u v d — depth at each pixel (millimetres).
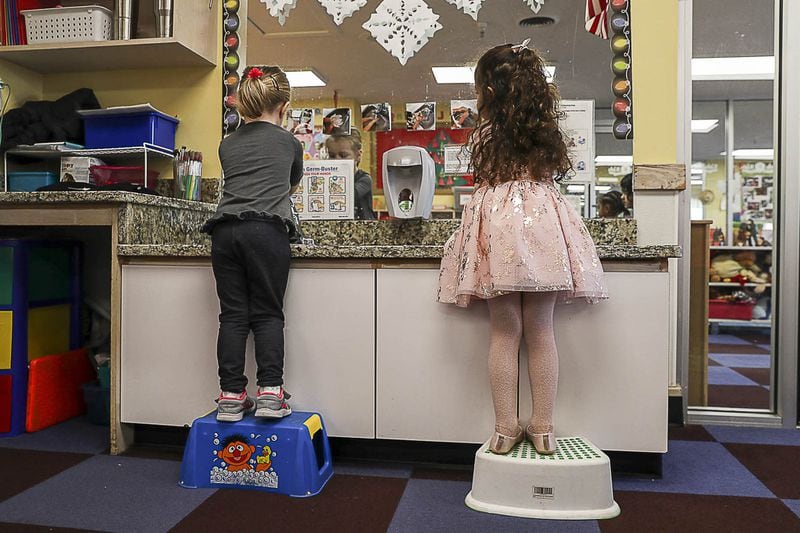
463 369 1896
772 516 1605
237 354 1854
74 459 2057
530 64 1788
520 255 1602
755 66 3049
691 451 2217
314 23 2643
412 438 1932
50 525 1544
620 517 1595
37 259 2471
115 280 2113
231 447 1792
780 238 2635
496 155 1743
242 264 1872
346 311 1964
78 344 2719
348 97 2613
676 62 2482
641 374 1824
